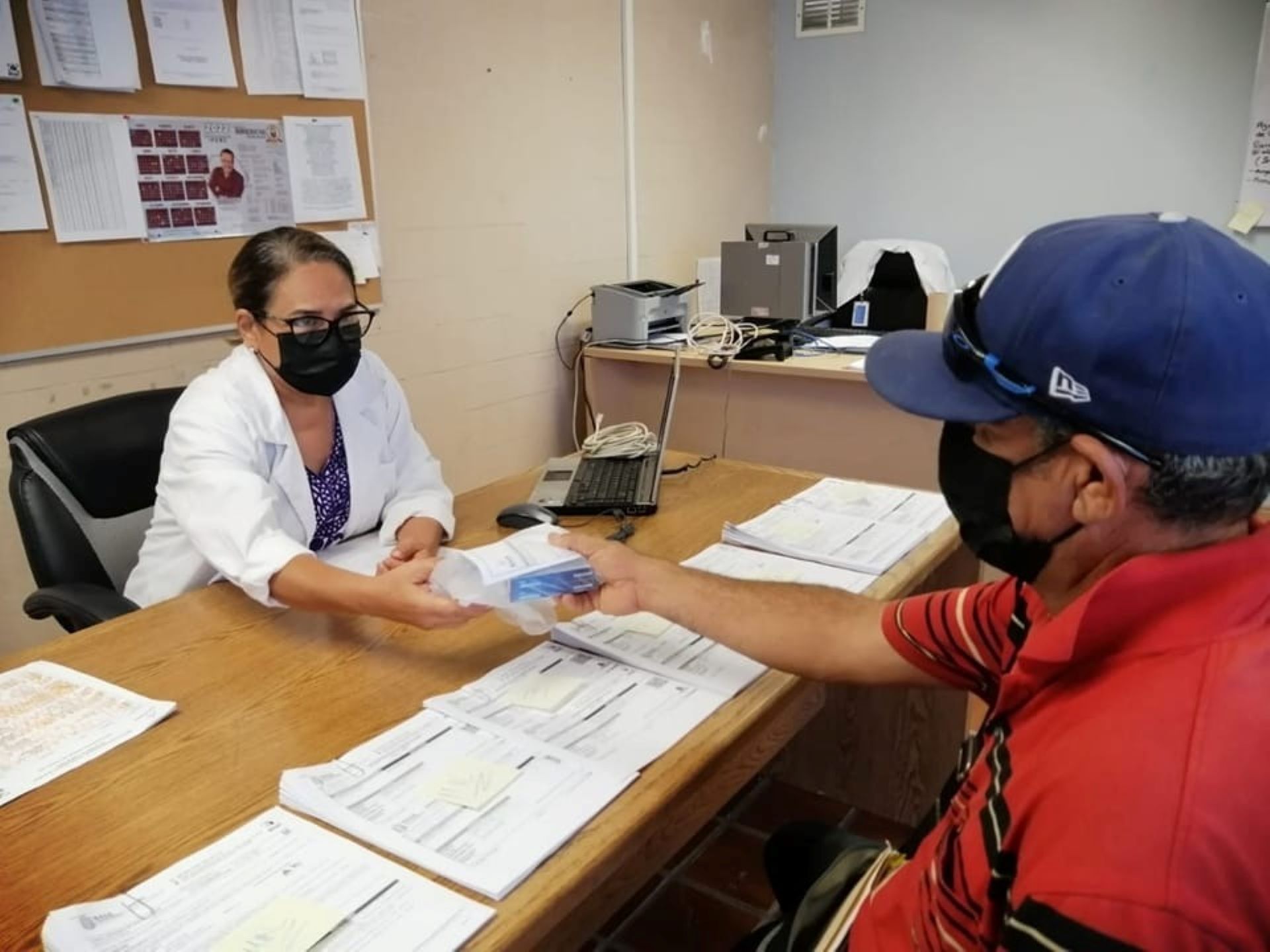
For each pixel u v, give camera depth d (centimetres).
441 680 107
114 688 106
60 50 204
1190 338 56
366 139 271
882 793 203
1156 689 55
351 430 162
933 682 100
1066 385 61
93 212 215
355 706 101
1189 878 48
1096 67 379
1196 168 370
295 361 144
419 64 284
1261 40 347
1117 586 58
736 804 210
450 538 155
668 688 103
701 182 413
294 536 156
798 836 114
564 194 343
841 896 99
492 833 79
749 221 451
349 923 70
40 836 81
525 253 331
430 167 293
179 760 92
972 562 178
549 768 88
